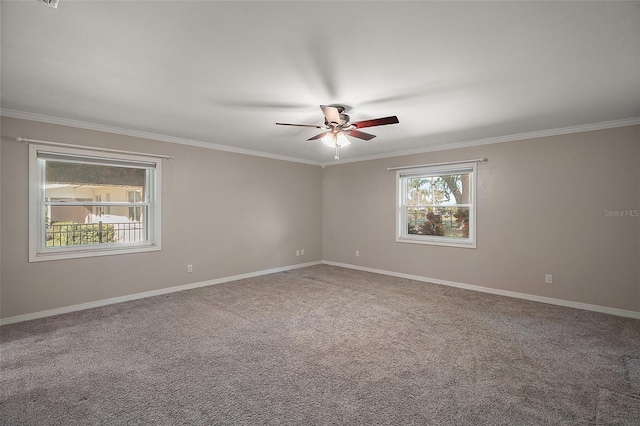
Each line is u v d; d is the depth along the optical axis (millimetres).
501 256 4367
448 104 3002
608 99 2861
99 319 3395
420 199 5332
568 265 3861
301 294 4387
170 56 2094
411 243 5301
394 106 3068
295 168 6184
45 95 2807
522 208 4188
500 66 2227
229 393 2080
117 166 4066
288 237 6062
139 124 3762
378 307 3824
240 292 4480
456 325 3254
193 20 1686
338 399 2018
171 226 4480
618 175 3547
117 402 1978
